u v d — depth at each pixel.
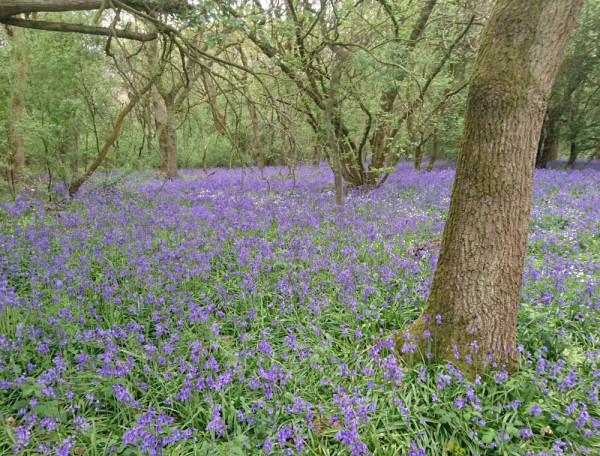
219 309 5.09
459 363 3.75
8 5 4.71
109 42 5.64
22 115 10.55
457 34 11.79
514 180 3.52
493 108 3.41
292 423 3.24
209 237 7.53
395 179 15.58
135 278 5.46
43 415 3.19
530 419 3.29
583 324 4.71
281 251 6.65
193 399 3.44
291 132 6.64
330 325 4.79
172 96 9.45
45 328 4.32
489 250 3.64
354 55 8.30
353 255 6.29
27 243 6.66
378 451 3.02
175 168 19.36
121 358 4.00
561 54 3.34
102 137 12.45
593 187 12.98
